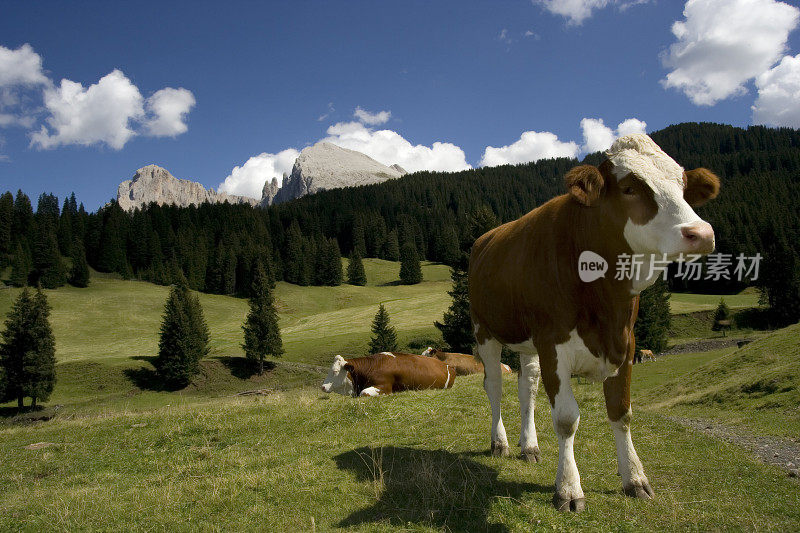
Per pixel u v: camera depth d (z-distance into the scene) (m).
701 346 51.53
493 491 4.64
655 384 23.67
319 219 187.50
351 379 13.10
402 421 8.52
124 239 129.75
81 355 61.06
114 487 5.93
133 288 103.88
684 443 6.62
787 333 19.05
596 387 12.11
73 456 8.04
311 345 65.31
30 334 46.16
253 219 169.88
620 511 4.08
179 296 57.72
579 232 4.08
